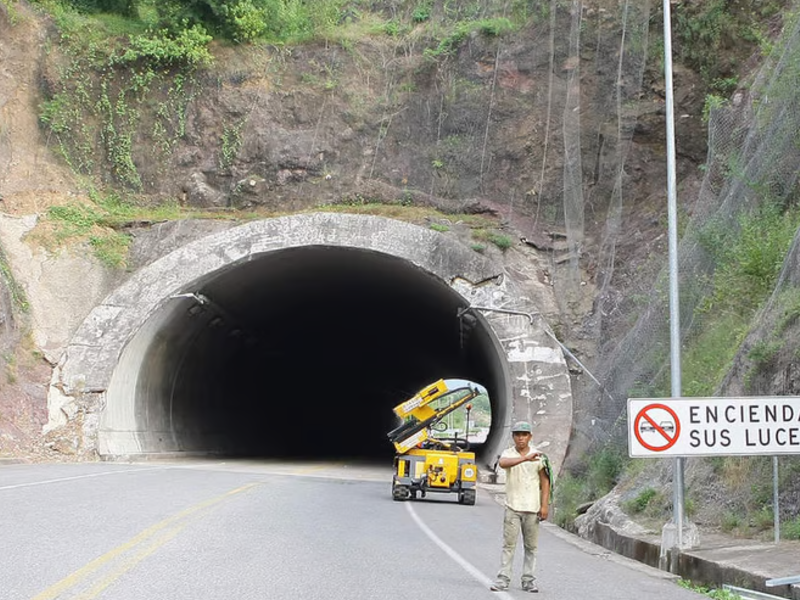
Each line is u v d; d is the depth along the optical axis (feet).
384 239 88.53
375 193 94.84
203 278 89.71
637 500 41.45
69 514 38.55
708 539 33.24
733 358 45.29
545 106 93.66
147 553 28.81
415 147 95.86
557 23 94.53
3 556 27.04
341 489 65.21
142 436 94.79
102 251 90.94
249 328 123.54
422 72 97.91
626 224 86.74
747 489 35.58
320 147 96.84
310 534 36.88
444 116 96.02
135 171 97.30
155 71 99.19
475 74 96.32
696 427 31.83
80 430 84.38
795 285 41.34
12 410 82.12
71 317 88.63
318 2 103.81
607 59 91.76
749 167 56.24
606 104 90.74
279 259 93.45
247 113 98.12
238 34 100.27
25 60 98.43
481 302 85.92
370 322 141.69
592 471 57.21
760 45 83.15
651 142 89.10
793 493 32.99
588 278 87.04
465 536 40.55
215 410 127.65
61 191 95.25
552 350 83.15
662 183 87.35
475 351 117.91
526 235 89.86
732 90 85.30
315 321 139.23
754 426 31.71
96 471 68.13
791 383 36.83
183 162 97.45
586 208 89.40
